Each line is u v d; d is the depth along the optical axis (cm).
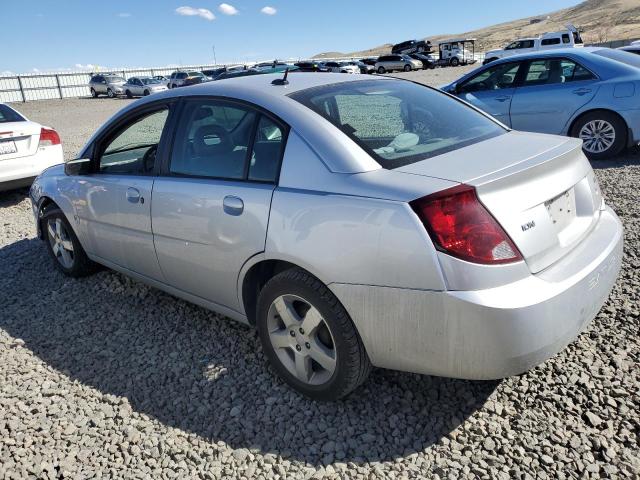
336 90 310
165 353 337
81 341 360
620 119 718
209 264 310
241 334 351
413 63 4756
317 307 255
